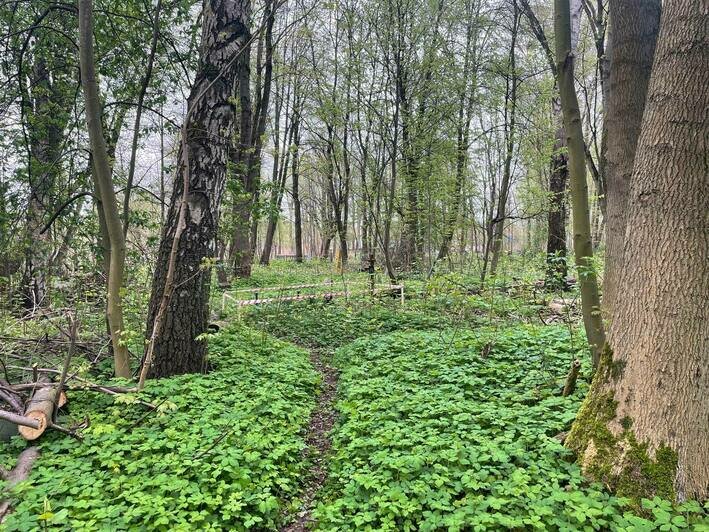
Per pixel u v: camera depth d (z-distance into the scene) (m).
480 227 17.44
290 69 20.42
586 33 16.30
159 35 7.82
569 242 21.17
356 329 10.84
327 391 7.16
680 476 3.21
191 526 3.31
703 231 3.32
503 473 3.72
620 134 5.34
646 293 3.50
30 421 4.44
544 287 10.89
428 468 3.95
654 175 3.51
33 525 3.23
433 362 6.89
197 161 6.70
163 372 6.54
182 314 6.60
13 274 8.92
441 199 15.70
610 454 3.48
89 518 3.38
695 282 3.31
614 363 3.72
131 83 8.66
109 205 5.99
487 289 10.75
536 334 7.62
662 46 3.54
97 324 7.73
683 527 2.81
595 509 3.04
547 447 3.79
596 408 3.77
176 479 3.81
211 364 7.19
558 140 15.72
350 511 3.65
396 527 3.35
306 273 23.56
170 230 6.74
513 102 16.02
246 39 7.09
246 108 15.10
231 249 15.92
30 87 8.62
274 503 3.62
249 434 4.71
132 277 8.52
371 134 15.99
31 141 8.58
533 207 17.89
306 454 5.00
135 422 4.92
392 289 13.28
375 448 4.50
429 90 15.77
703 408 3.28
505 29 17.48
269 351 8.52
